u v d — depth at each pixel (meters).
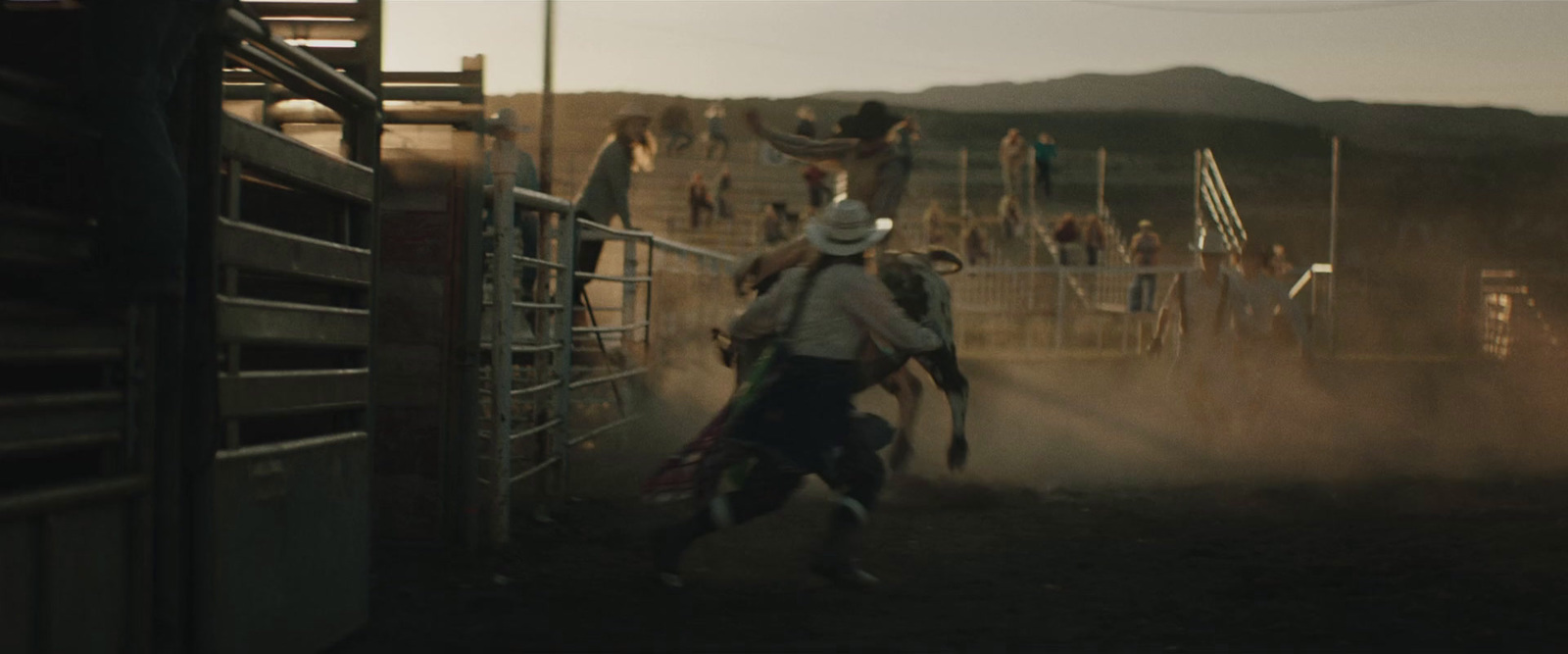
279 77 4.41
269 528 4.24
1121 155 72.94
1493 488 8.87
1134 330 23.97
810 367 5.64
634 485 8.85
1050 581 5.94
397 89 6.52
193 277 3.86
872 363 8.09
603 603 5.47
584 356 10.01
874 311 5.66
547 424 7.58
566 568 6.19
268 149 4.19
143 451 3.75
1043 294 25.39
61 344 3.41
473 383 6.60
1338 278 36.47
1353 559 6.35
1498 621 5.16
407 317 6.61
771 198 43.47
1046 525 7.41
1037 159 43.53
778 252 7.50
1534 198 69.88
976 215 48.06
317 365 4.92
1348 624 5.14
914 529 7.25
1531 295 23.02
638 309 11.76
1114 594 5.68
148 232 3.41
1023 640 4.92
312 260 4.49
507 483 6.69
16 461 3.64
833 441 5.57
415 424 6.61
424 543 6.60
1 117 3.22
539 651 4.69
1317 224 60.22
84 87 3.54
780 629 5.06
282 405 4.30
